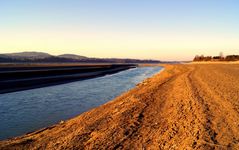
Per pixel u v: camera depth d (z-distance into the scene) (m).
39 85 37.00
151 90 24.08
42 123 14.94
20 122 15.17
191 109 14.12
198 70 57.62
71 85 38.41
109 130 10.80
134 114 13.67
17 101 23.27
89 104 21.83
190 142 8.77
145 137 9.70
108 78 53.81
